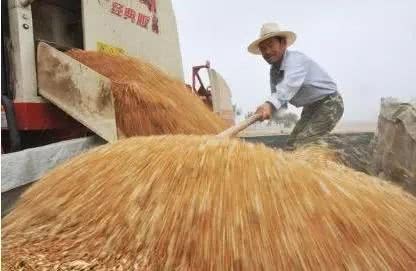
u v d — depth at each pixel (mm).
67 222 1612
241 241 1389
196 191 1483
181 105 2176
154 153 1656
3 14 1998
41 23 2271
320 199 1450
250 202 1436
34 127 2016
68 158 1924
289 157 1657
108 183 1624
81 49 2318
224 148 1639
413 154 1721
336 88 1938
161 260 1423
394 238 1415
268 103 1913
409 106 1776
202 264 1390
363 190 1511
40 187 1745
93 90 1999
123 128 2035
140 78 2188
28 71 2006
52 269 1451
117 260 1462
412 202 1508
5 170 1724
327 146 1862
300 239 1382
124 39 2438
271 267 1358
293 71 1941
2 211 1731
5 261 1492
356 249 1382
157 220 1474
